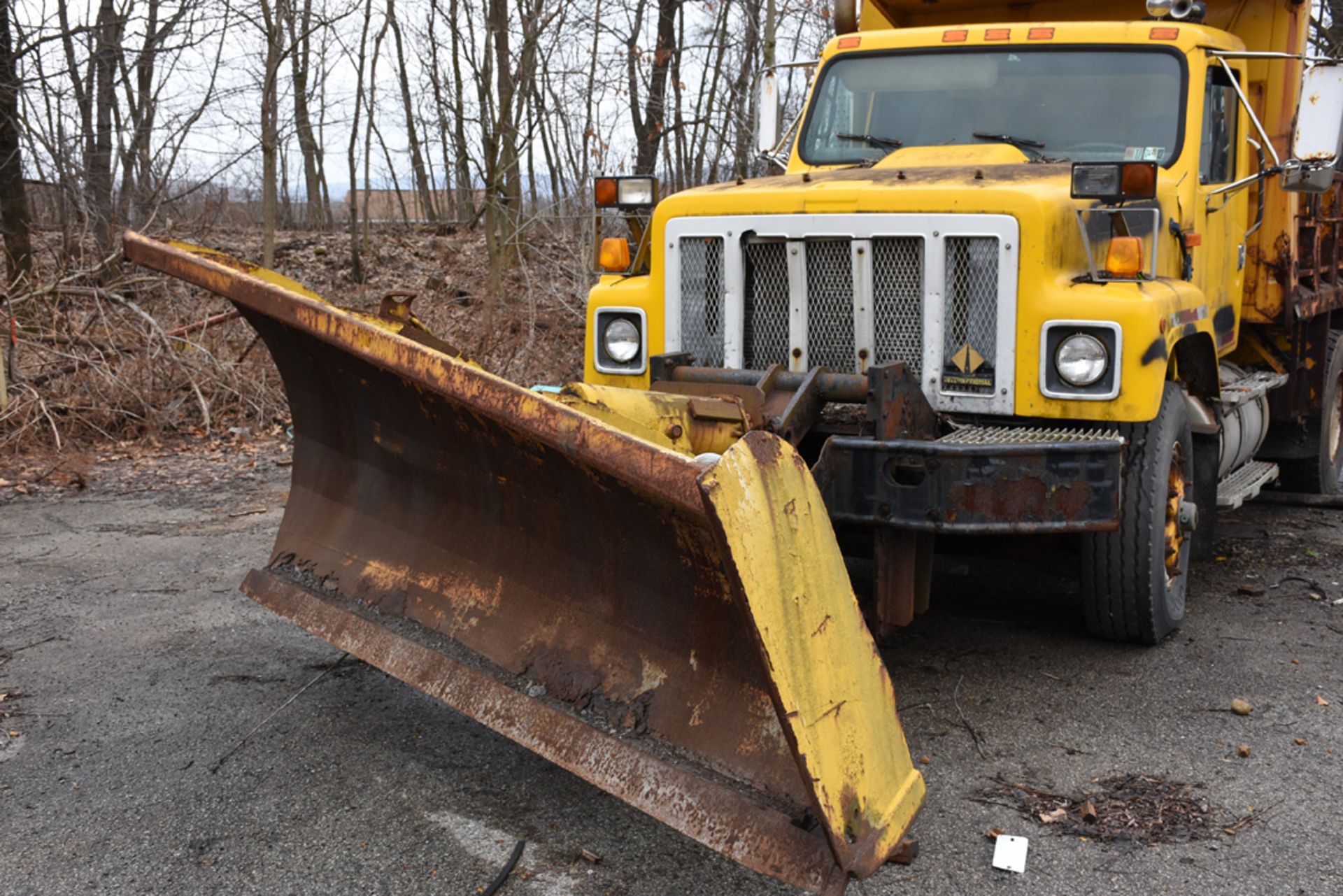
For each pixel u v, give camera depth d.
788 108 9.77
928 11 6.67
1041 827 3.38
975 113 5.65
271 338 4.11
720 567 2.91
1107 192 4.17
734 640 2.99
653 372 4.54
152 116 13.91
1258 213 6.04
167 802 3.48
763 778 2.82
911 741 3.98
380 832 3.31
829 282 4.48
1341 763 3.81
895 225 4.33
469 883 3.05
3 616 5.21
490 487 3.62
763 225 4.53
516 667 3.40
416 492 3.97
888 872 3.12
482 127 13.55
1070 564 6.27
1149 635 4.80
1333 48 14.17
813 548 2.61
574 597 3.40
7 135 12.15
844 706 2.64
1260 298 6.30
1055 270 4.24
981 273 4.27
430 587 3.79
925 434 4.21
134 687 4.37
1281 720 4.16
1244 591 5.71
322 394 4.15
